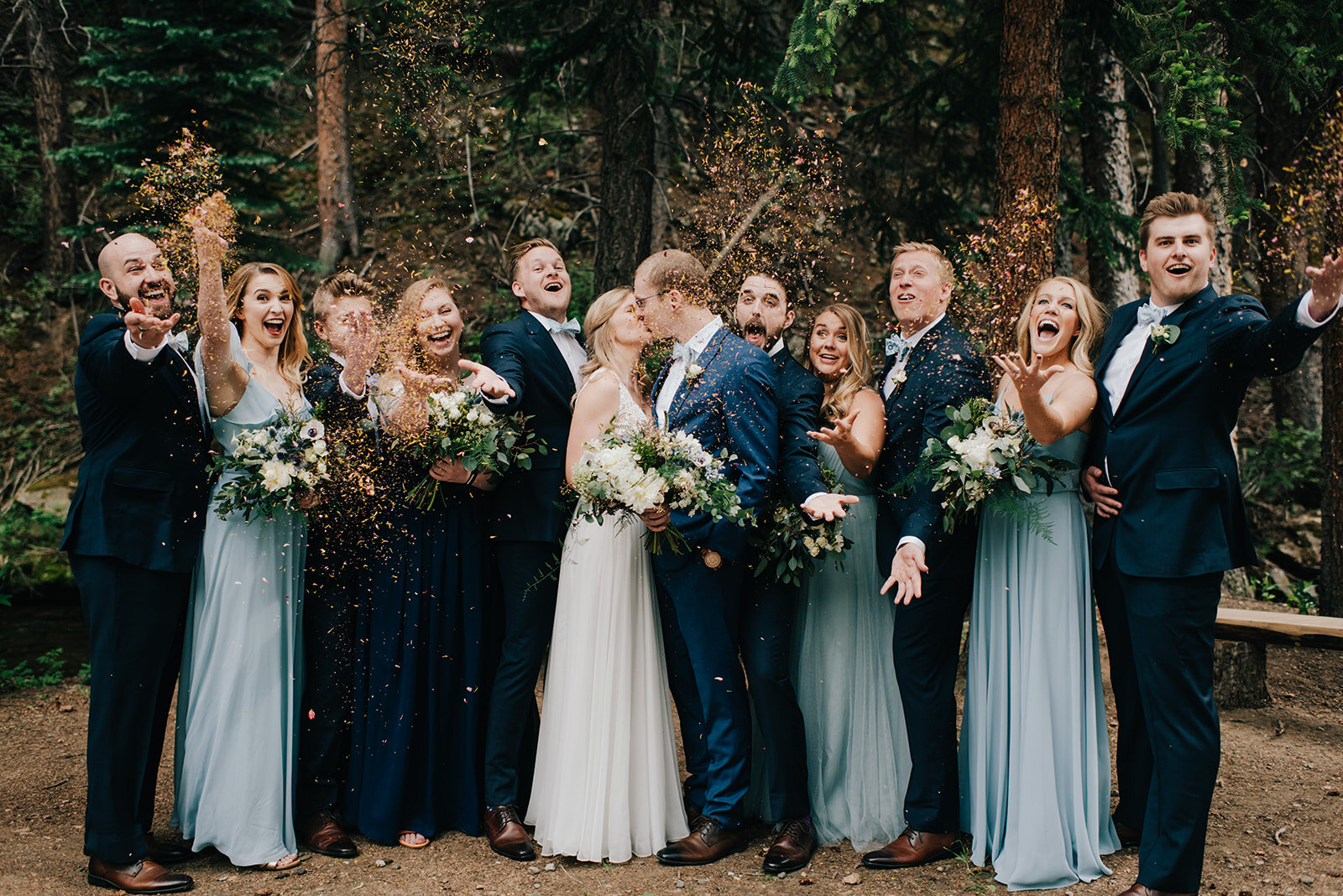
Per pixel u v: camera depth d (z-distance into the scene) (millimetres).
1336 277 2414
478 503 3361
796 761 3191
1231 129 4191
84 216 10242
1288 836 3260
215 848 3217
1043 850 2932
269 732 3111
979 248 3891
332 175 8047
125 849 2955
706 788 3371
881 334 6004
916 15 7930
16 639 6629
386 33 6219
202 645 3104
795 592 3326
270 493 3014
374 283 3900
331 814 3283
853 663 3328
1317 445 8141
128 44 8148
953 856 3145
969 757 3197
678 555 3135
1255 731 4355
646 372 3471
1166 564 2760
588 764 3168
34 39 9836
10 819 3551
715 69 6816
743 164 4652
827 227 4750
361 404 3248
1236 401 2832
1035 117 4746
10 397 9539
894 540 3193
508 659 3299
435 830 3318
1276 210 4641
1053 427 2818
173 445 3033
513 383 3244
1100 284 6656
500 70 7328
